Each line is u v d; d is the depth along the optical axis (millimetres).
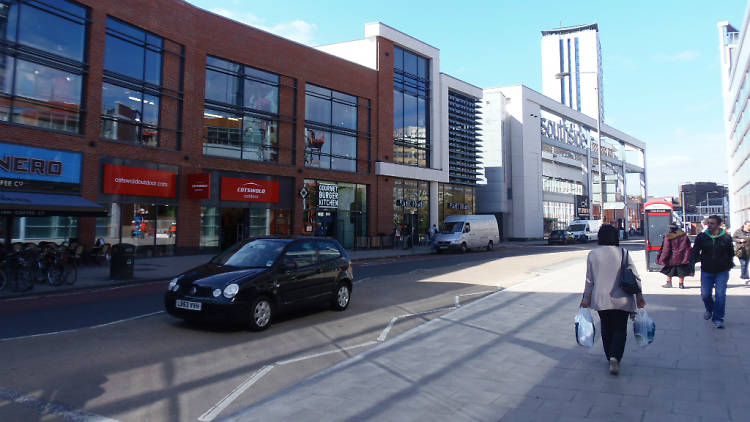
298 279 8148
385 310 9336
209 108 21766
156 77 19719
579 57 138500
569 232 40656
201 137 21297
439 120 35219
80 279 13773
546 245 38438
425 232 33906
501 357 5652
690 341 6066
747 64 26734
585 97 136625
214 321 7012
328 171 26938
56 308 9383
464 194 39719
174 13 20234
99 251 17297
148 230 19266
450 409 4031
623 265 4750
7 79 15430
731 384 4434
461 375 4992
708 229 6996
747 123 28203
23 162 15625
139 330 7383
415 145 33219
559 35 140625
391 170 30453
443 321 7930
